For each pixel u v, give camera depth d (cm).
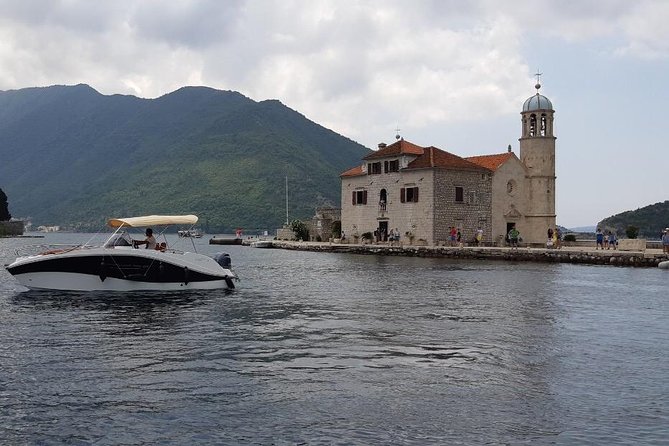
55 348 1662
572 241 7462
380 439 1005
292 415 1117
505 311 2384
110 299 2734
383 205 7706
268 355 1587
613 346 1709
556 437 1018
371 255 7000
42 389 1266
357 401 1198
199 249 9412
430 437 1015
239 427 1057
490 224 7481
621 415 1123
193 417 1105
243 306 2544
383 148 8094
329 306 2541
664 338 1830
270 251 8438
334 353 1611
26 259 2906
